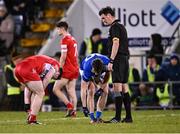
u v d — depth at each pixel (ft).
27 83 108.17
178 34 170.19
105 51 163.32
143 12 169.17
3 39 184.96
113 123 109.50
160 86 160.66
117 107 111.96
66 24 134.62
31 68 107.76
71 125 106.32
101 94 110.11
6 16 186.50
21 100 161.38
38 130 97.25
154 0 169.17
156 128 99.19
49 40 171.32
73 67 134.00
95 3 168.35
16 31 189.47
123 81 111.45
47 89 160.76
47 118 128.36
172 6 169.58
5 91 166.30
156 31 169.58
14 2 192.54
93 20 168.04
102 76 107.86
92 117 111.65
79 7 169.07
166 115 133.28
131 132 93.04
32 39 188.34
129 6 168.76
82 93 123.03
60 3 193.36
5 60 181.16
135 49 168.96
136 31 169.07
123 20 168.96
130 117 112.37
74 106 133.49
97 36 163.32
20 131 95.91
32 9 192.54
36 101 108.88
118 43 109.91
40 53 170.71
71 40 134.21
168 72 160.66
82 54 165.17
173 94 160.45
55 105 161.79
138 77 161.99
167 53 169.78
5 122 117.70
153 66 161.89
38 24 191.01
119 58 110.83
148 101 160.66
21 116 137.49
